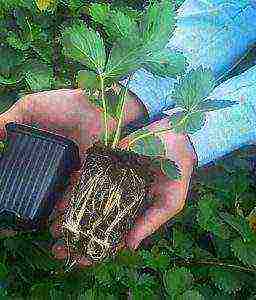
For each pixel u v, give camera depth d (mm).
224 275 507
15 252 494
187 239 520
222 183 540
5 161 453
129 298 472
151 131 450
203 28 490
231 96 468
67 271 478
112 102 447
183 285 468
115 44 427
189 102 430
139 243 485
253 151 547
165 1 427
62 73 578
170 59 428
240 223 495
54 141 451
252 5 500
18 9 574
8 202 447
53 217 478
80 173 453
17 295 482
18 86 562
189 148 466
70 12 587
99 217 440
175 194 464
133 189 443
